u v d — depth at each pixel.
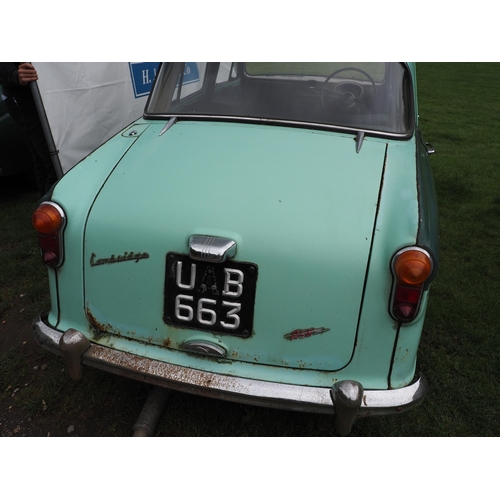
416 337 1.65
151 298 1.73
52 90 3.41
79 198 1.81
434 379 2.36
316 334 1.62
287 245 1.58
